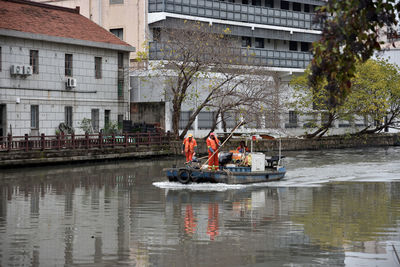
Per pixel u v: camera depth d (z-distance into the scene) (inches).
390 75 1834.4
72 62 1406.3
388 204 716.7
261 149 1648.6
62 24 1438.2
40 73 1323.8
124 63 1558.8
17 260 449.1
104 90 1494.8
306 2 2087.8
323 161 1344.7
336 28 332.8
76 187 873.5
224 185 895.1
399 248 481.1
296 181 969.5
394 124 2096.5
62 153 1194.6
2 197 770.8
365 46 357.4
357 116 2059.5
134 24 1736.0
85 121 1403.8
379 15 354.9
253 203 725.3
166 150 1440.7
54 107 1357.0
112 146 1314.0
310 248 482.3
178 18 1760.6
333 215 635.5
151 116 1640.0
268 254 463.8
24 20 1336.1
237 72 1478.8
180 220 608.7
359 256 455.8
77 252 472.7
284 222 595.2
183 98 1478.8
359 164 1268.5
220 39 1501.0
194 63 1433.3
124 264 438.0
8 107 1250.0
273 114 1519.4
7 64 1250.6
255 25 1953.7
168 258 453.7
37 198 762.8
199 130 1695.4
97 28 1544.0
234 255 462.0
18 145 1161.4
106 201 740.0
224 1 1876.2
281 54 2044.8
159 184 909.8
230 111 1517.0
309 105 1849.2
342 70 350.0
